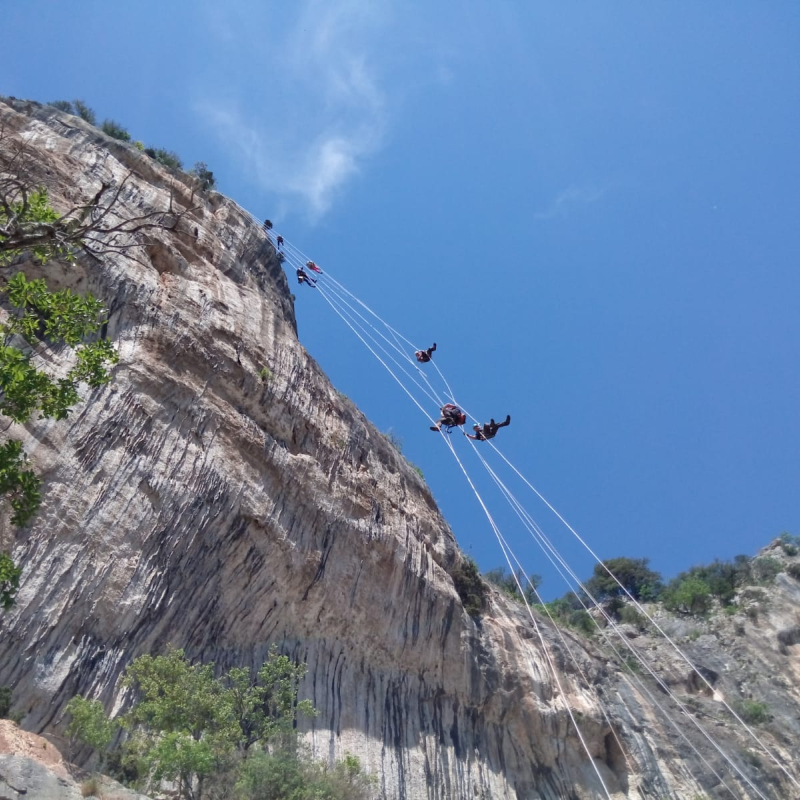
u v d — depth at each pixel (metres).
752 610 63.72
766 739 49.72
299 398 37.50
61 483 27.09
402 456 46.59
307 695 30.92
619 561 74.19
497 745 37.41
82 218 16.69
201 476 30.94
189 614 28.70
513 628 42.72
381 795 30.38
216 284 37.56
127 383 30.70
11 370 17.53
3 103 37.50
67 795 19.36
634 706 45.69
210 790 23.53
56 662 24.48
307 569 33.06
